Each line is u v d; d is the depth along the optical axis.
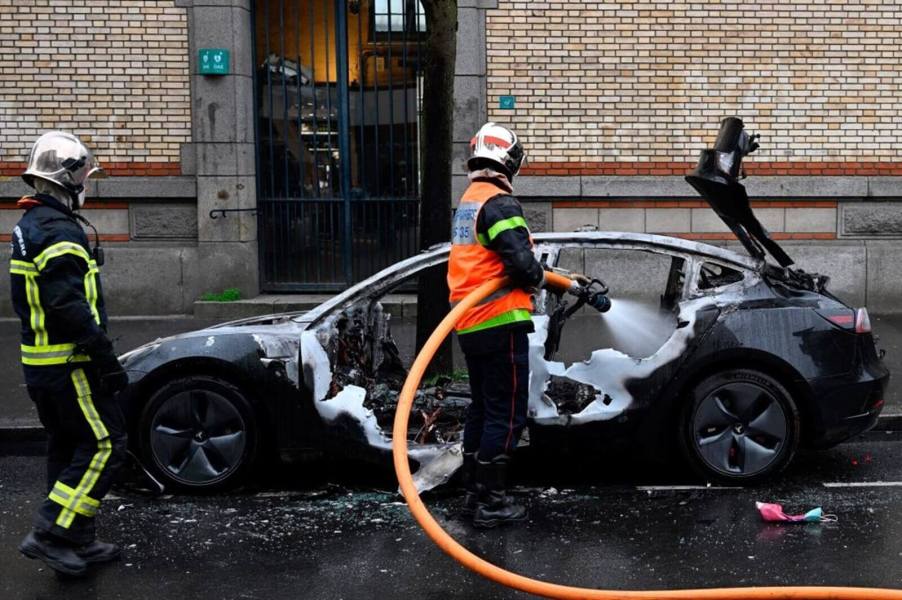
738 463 5.74
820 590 3.94
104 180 11.07
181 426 5.75
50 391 4.51
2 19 10.92
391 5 11.44
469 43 10.84
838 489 5.73
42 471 6.45
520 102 10.95
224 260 11.10
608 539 4.94
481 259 5.00
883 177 11.04
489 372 5.07
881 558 4.64
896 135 11.03
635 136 11.01
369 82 11.53
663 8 10.86
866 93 10.97
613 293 10.78
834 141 11.03
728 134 5.89
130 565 4.69
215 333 5.84
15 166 11.07
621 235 5.93
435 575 4.52
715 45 10.91
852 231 11.10
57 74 11.00
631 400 5.66
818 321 5.73
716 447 5.73
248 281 11.20
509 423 5.10
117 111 11.04
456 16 7.35
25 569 4.68
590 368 5.70
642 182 11.01
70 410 4.53
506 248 4.87
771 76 10.95
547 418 5.63
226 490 5.82
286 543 4.96
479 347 5.03
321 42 11.46
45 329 4.49
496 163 5.09
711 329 5.67
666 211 11.08
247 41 11.19
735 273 6.10
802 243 11.10
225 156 11.00
